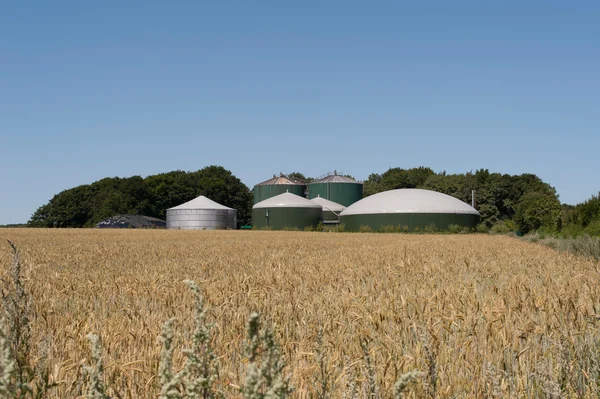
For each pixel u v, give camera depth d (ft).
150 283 33.27
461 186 382.83
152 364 15.42
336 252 75.41
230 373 14.25
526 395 15.21
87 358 16.43
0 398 6.98
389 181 458.91
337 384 14.55
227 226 340.39
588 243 75.41
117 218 337.11
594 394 15.17
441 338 19.27
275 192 368.27
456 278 38.55
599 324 21.81
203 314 8.45
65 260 58.80
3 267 44.27
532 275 41.63
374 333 19.81
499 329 20.33
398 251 77.46
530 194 274.98
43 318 20.93
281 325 21.21
